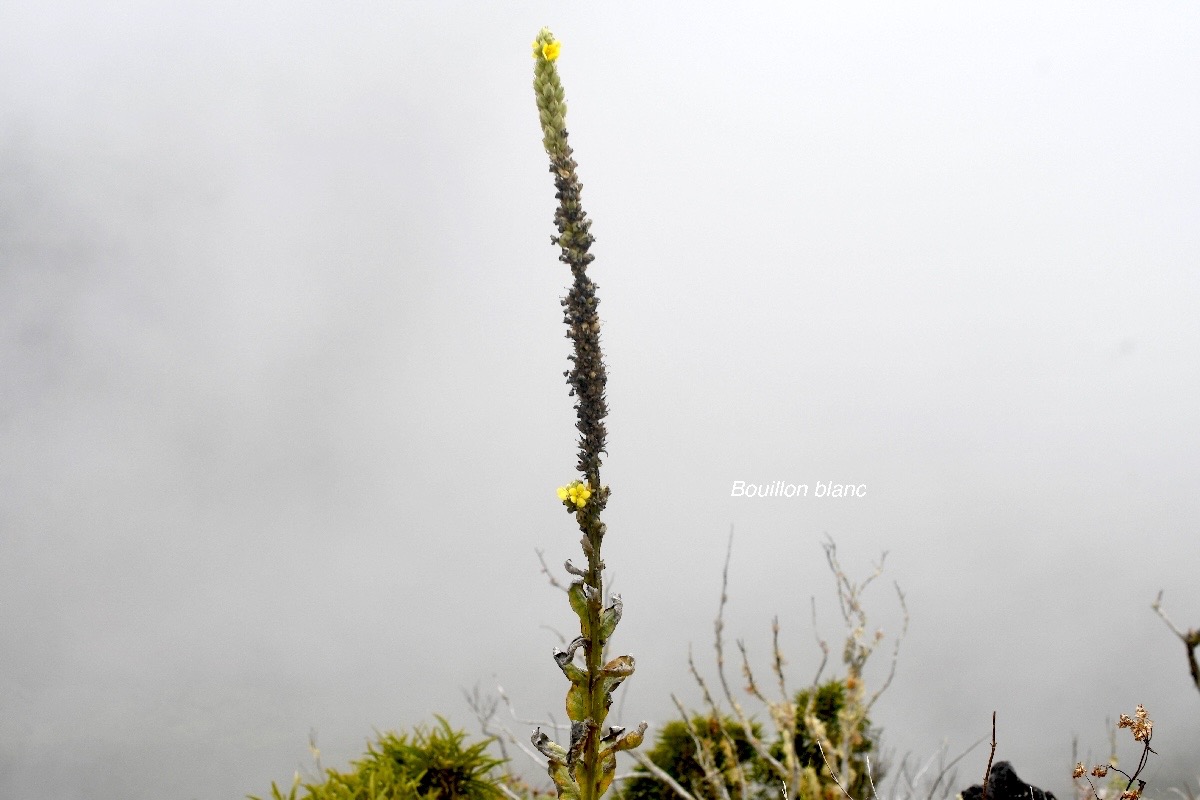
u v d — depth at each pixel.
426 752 3.38
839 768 3.05
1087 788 2.90
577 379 2.68
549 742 2.70
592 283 2.68
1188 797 2.80
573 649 2.67
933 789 2.99
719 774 2.94
